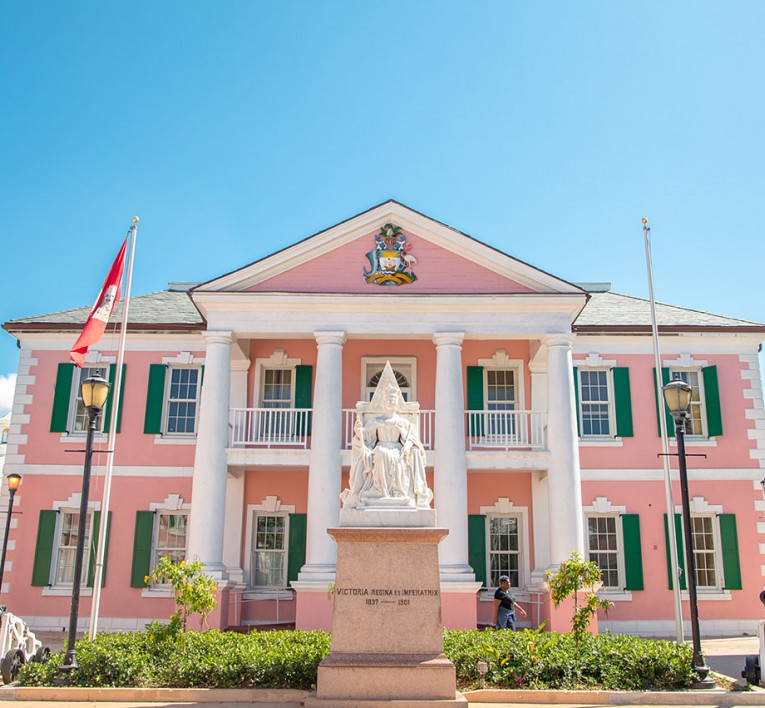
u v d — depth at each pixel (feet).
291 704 33.30
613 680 36.37
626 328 74.18
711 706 34.65
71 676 35.99
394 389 37.83
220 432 62.69
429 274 66.44
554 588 45.09
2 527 71.00
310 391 74.13
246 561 71.10
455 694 30.32
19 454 72.74
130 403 73.97
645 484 72.38
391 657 30.76
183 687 35.27
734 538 70.69
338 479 61.72
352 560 31.94
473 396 73.87
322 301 64.80
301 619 57.36
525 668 36.47
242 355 73.92
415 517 32.83
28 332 75.15
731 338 74.95
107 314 54.54
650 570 70.44
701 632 68.80
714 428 72.95
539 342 69.21
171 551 71.41
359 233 67.21
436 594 31.58
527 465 63.41
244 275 65.82
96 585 51.06
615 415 73.77
